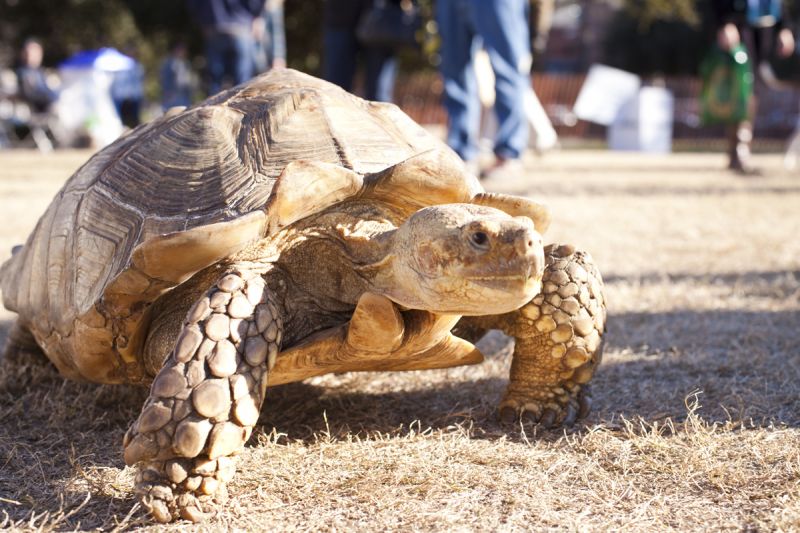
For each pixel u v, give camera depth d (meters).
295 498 1.94
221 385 1.83
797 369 2.94
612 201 8.17
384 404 2.67
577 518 1.82
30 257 2.79
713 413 2.51
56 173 11.07
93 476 2.08
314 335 2.10
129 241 2.24
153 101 30.73
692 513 1.84
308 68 21.34
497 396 2.75
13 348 3.07
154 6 24.58
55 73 27.42
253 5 9.63
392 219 2.29
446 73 8.14
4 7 26.52
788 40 11.02
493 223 1.91
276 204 2.03
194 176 2.31
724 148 24.22
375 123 2.54
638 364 3.09
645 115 21.66
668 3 30.58
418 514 1.83
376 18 8.66
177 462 1.81
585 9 42.34
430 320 2.09
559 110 28.94
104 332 2.16
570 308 2.40
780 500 1.85
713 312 3.86
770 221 6.91
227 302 1.93
